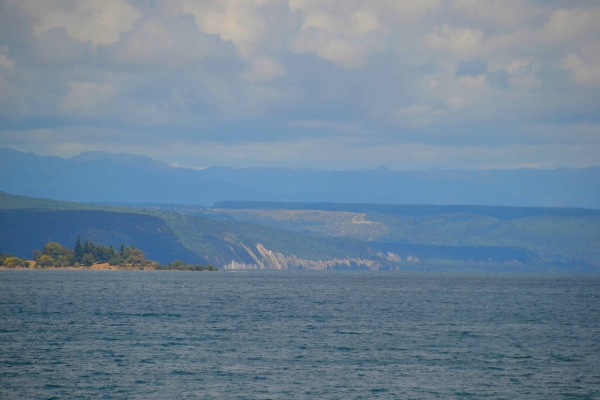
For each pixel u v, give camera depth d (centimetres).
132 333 17038
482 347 15500
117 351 14300
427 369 12888
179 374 12200
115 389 11156
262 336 16788
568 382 12012
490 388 11525
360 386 11512
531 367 13212
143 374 12181
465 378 12200
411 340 16450
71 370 12425
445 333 17900
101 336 16438
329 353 14375
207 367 12781
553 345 15975
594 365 13462
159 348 14725
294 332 17662
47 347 14712
